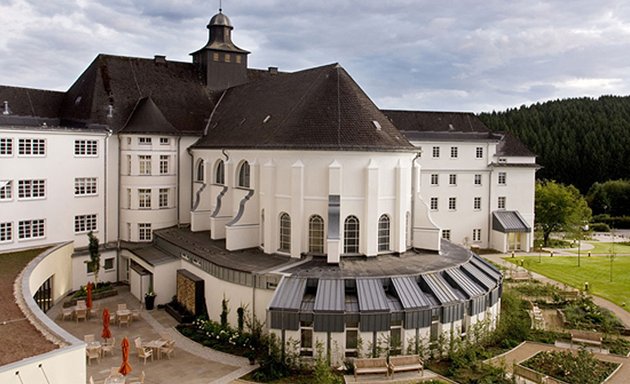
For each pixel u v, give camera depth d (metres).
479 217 71.19
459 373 29.23
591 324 38.72
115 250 52.56
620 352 32.94
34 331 24.81
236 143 46.78
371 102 44.38
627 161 131.00
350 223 39.31
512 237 70.88
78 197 50.38
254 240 43.69
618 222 105.31
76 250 49.88
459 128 72.38
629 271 58.25
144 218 54.09
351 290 33.22
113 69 57.66
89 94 55.31
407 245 42.22
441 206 70.06
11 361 21.09
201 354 33.25
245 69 64.81
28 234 46.47
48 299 43.25
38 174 46.84
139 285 45.16
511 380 27.97
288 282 33.44
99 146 51.94
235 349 33.91
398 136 42.25
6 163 44.44
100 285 49.62
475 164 70.56
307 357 31.06
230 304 36.81
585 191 132.75
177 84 60.72
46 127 47.19
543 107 183.00
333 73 43.75
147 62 60.41
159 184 54.69
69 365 22.25
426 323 31.72
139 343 32.12
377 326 30.92
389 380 28.66
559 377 28.69
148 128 53.69
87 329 38.16
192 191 57.16
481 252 68.81
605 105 178.38
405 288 33.03
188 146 56.66
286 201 40.12
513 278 52.31
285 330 31.28
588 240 83.62
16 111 54.91
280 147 39.62
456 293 33.94
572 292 46.44
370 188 38.56
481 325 33.81
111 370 28.36
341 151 38.31
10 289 31.70
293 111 43.06
